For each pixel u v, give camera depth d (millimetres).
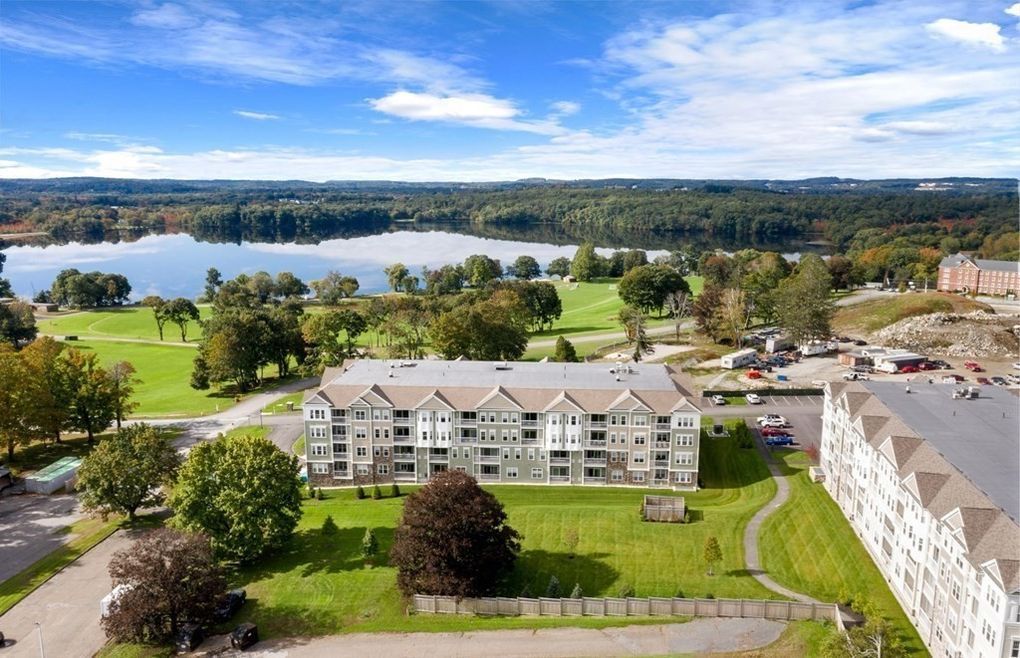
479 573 77875
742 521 95500
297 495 91500
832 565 84125
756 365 173500
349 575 84500
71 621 76500
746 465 115250
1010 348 180000
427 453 112375
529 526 95562
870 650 60844
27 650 71312
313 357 184000
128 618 68500
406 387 113250
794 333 184875
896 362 164875
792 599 77188
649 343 184375
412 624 74188
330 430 111875
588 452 110312
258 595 80562
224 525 86750
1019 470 73875
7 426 117812
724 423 133625
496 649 69688
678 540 90938
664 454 108750
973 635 60750
